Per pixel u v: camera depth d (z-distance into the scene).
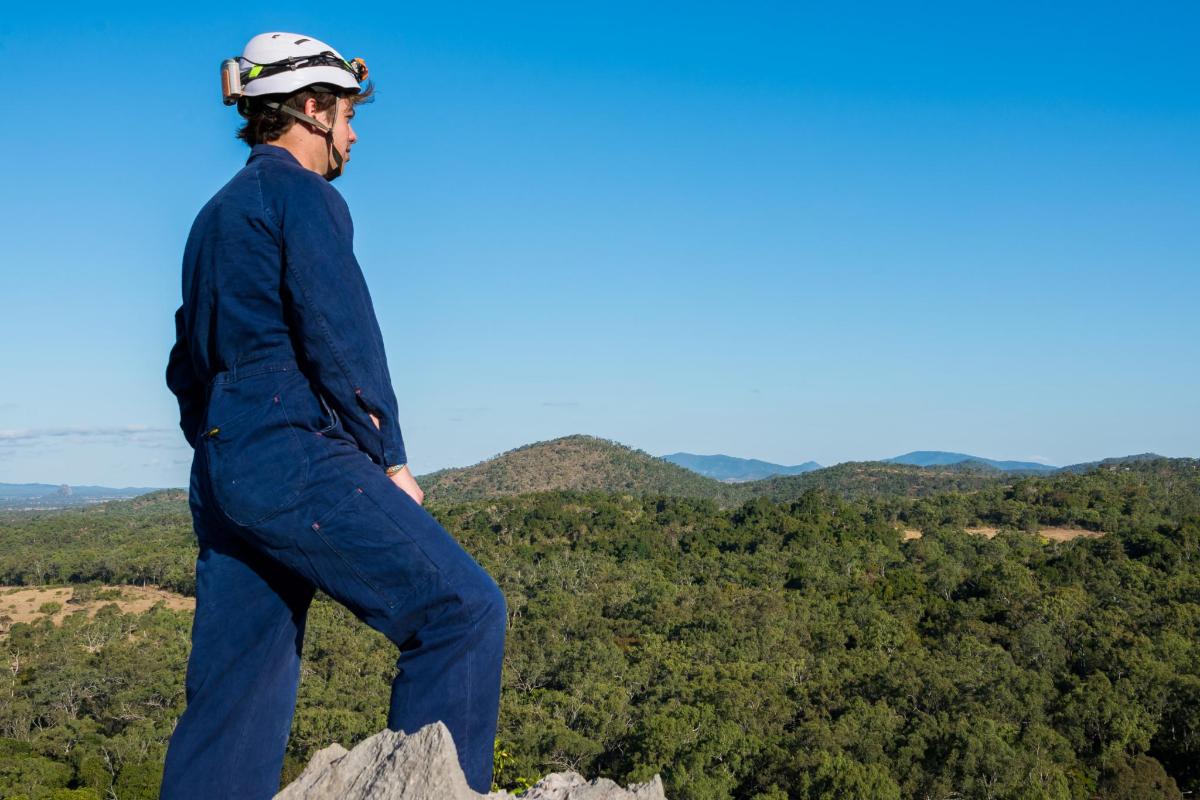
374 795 1.96
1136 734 29.80
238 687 2.04
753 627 47.28
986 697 32.00
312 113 2.17
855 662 39.16
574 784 2.60
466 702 2.01
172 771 2.00
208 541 2.08
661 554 80.56
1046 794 24.95
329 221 1.99
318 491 1.91
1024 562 61.91
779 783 26.84
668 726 29.61
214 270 1.95
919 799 26.12
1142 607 46.16
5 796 30.50
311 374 1.96
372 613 1.98
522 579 68.19
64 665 48.38
